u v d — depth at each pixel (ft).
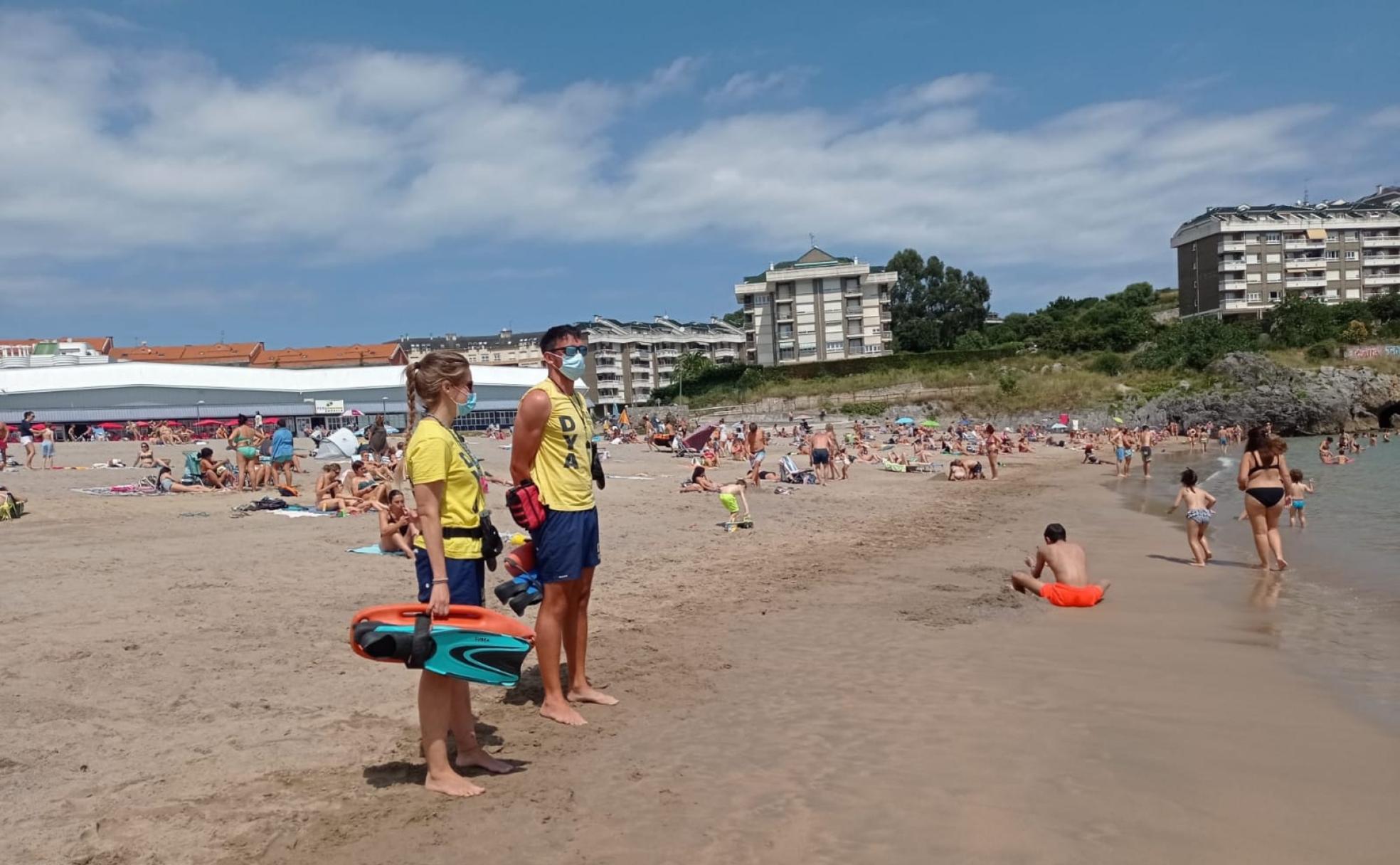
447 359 14.25
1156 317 398.01
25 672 19.10
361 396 222.48
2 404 199.00
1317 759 15.39
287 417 214.28
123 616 24.56
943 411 234.79
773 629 25.88
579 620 18.49
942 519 56.80
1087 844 12.13
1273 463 37.06
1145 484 90.22
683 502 62.23
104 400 204.33
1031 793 13.88
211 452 66.13
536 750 15.81
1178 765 15.07
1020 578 32.32
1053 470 115.24
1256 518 37.40
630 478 84.69
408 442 14.16
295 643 22.24
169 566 32.99
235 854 11.65
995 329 362.94
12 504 48.73
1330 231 345.51
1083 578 30.42
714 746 16.05
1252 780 14.44
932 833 12.45
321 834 12.26
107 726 16.19
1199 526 39.37
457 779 13.88
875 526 52.34
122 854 11.51
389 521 36.78
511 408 241.14
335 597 27.81
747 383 288.10
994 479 93.20
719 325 456.86
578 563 17.30
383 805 13.29
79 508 53.47
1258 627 26.40
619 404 369.09
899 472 99.40
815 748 15.94
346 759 15.08
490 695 19.16
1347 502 65.36
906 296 363.15
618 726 17.21
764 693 19.49
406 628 13.26
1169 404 223.10
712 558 39.70
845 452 116.47
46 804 12.94
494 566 15.05
